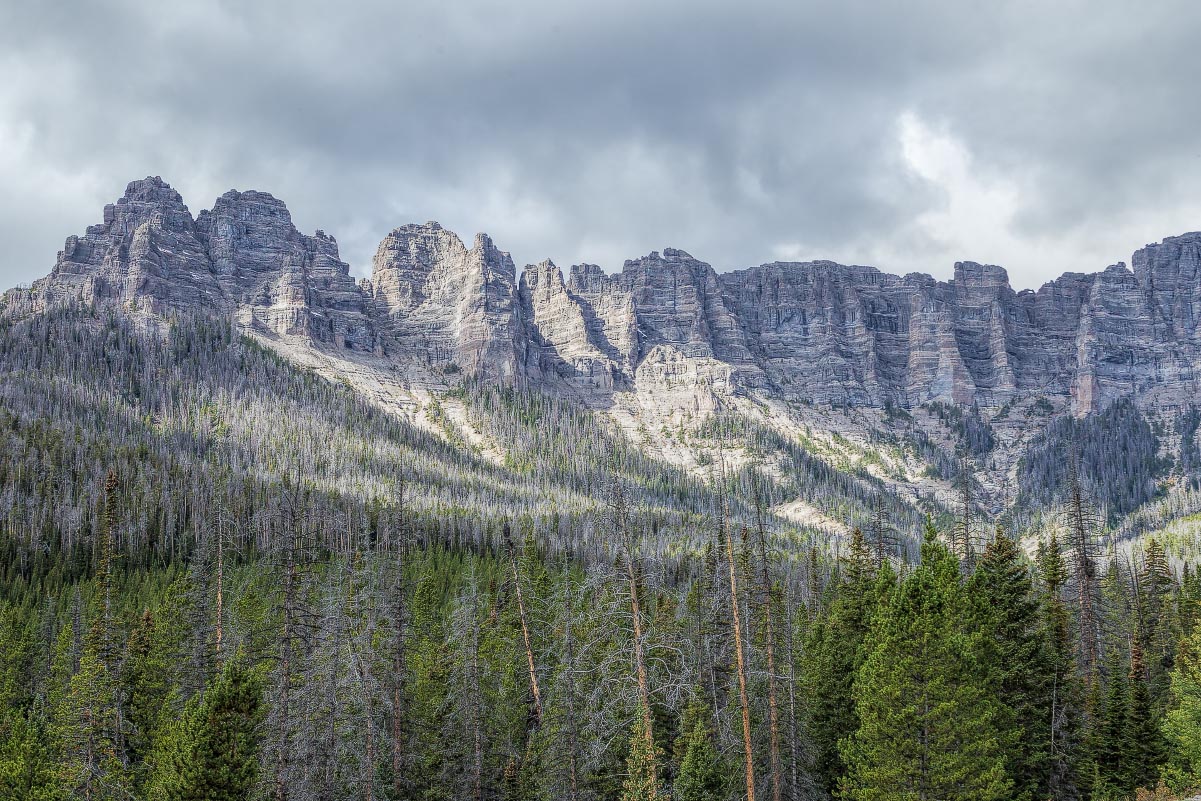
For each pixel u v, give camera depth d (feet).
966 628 159.12
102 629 228.43
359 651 194.49
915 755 149.18
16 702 275.59
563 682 199.82
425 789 214.48
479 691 225.97
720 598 199.93
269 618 241.76
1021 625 181.47
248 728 168.96
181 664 238.48
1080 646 228.02
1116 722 187.83
